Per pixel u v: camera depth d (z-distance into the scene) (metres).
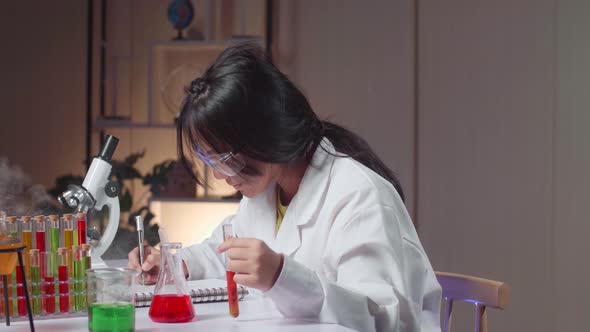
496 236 3.24
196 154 1.33
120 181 3.46
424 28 3.30
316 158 1.46
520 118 3.21
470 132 3.26
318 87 3.44
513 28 3.21
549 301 3.19
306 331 1.14
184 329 1.15
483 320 1.54
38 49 3.68
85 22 3.67
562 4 3.16
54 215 1.27
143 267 1.52
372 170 1.49
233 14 3.54
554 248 3.18
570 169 3.16
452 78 3.28
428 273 1.41
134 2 3.65
